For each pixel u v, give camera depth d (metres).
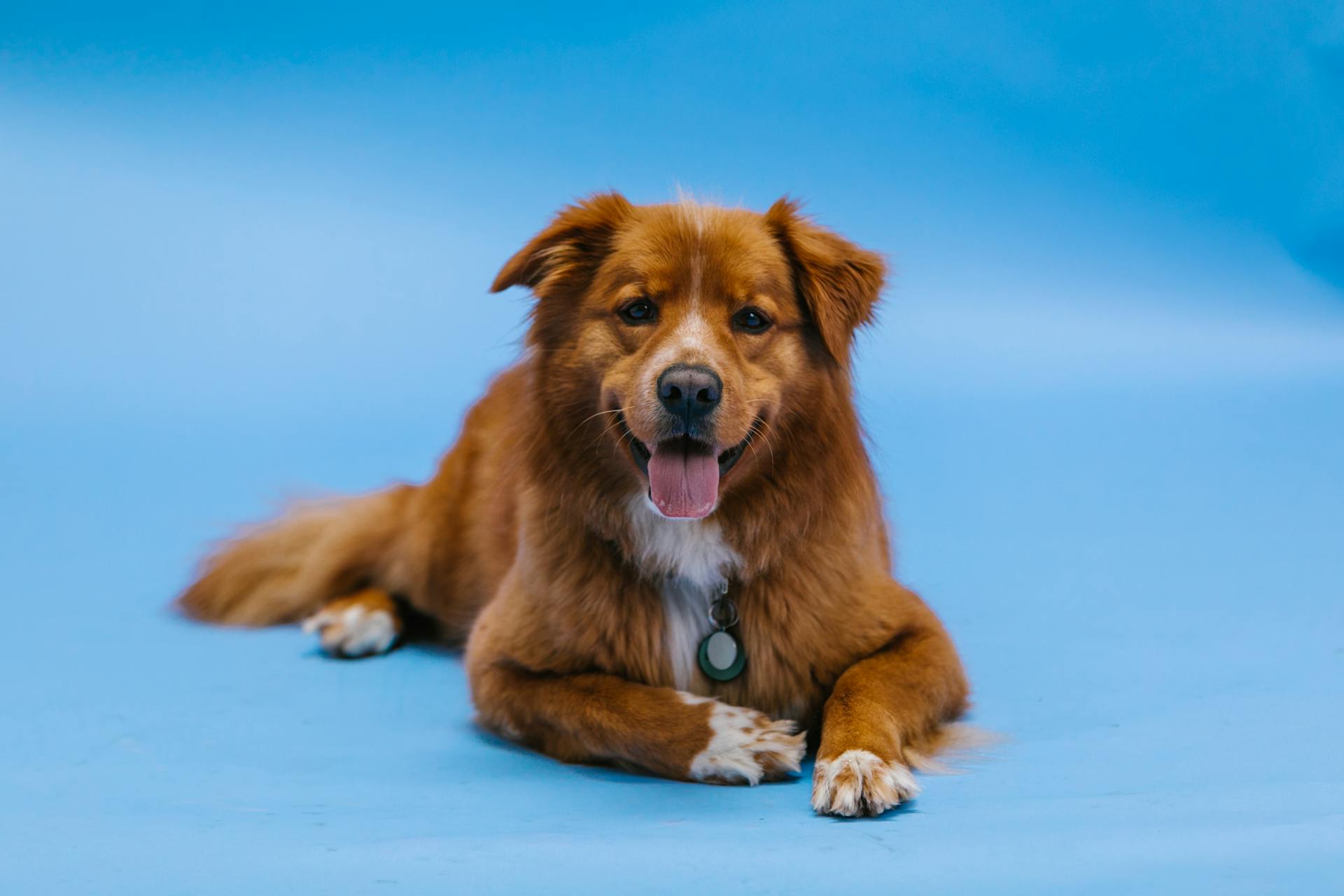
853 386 5.25
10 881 3.52
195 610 7.17
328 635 6.48
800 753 4.52
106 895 3.40
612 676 4.81
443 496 6.59
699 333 4.61
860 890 3.33
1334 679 5.46
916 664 4.77
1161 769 4.41
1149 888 3.25
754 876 3.46
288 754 4.95
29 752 4.95
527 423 5.07
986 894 3.27
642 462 4.63
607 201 5.07
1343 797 3.94
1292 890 3.19
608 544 4.86
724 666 4.80
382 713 5.51
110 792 4.45
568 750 4.79
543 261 5.09
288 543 7.18
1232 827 3.68
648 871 3.51
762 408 4.65
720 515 4.75
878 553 5.38
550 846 3.73
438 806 4.25
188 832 3.96
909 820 3.96
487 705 5.06
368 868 3.57
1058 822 3.84
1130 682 5.63
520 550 5.06
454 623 6.51
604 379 4.73
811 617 4.81
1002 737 4.88
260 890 3.42
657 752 4.50
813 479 4.86
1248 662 5.81
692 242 4.78
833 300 4.86
